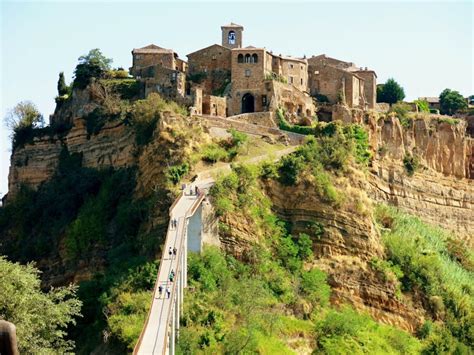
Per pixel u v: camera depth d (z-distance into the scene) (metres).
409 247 119.94
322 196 112.31
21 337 55.41
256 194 109.56
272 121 135.50
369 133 137.50
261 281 98.88
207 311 87.44
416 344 104.94
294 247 108.06
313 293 103.31
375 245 114.50
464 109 181.50
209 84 148.12
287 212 111.94
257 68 142.25
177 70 143.50
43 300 59.88
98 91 141.75
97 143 135.75
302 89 150.00
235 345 83.69
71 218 127.81
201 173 109.56
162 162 112.81
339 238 111.38
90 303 98.94
